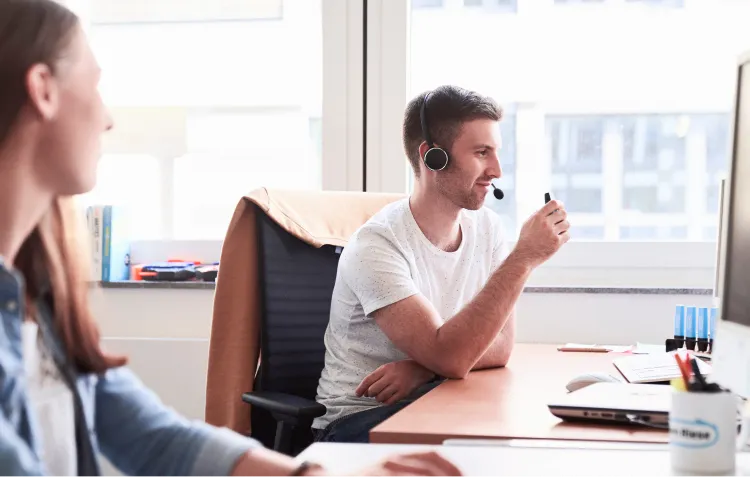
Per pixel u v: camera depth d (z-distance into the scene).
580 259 2.51
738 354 1.01
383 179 2.54
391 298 1.72
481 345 1.62
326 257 1.96
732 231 1.05
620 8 2.48
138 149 2.68
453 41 2.55
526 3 2.51
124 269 2.61
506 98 2.53
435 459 0.89
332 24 2.54
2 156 0.83
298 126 2.62
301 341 1.90
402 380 1.70
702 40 2.46
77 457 0.94
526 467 0.91
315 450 1.04
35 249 0.93
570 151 2.52
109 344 2.44
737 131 1.06
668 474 0.88
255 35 2.63
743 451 0.98
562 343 2.41
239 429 1.84
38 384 0.91
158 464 1.02
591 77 2.50
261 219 1.87
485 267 1.95
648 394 1.22
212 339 1.86
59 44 0.85
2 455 0.66
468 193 1.83
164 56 2.66
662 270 2.48
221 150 2.65
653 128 2.49
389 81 2.52
